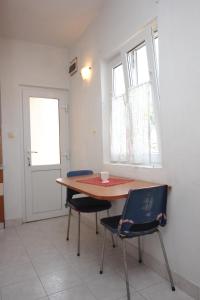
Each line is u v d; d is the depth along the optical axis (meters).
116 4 2.62
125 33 2.48
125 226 1.74
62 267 2.21
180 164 1.80
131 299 1.72
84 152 3.52
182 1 1.73
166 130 1.93
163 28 1.92
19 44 3.67
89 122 3.34
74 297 1.76
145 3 2.17
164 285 1.88
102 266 2.10
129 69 2.58
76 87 3.76
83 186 2.09
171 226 1.89
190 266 1.74
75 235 3.06
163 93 1.95
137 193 1.70
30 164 3.76
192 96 1.68
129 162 2.55
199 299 1.67
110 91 2.98
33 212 3.77
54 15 3.03
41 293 1.82
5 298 1.77
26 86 3.75
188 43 1.70
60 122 4.01
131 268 2.16
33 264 2.28
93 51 3.18
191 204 1.71
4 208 3.48
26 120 3.74
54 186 3.95
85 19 3.15
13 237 3.03
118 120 2.71
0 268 2.21
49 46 3.89
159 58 1.97
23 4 2.78
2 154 3.42
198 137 1.64
